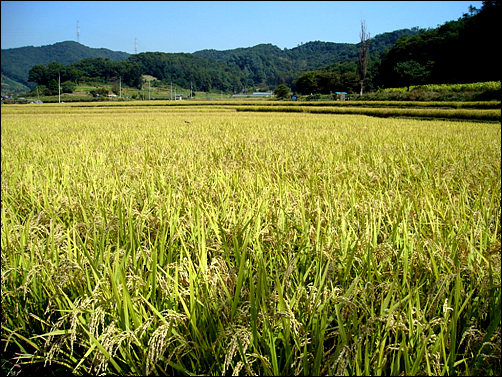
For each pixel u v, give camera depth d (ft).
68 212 13.48
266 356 6.94
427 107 141.08
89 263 8.71
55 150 33.88
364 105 162.20
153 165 24.86
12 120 94.58
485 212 12.95
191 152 31.07
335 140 41.45
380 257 9.45
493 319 6.86
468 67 209.56
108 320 8.00
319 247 9.93
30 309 8.98
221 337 6.81
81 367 7.78
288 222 12.08
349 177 20.31
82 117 112.47
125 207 13.87
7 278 9.17
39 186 17.94
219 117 106.63
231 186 18.24
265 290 7.83
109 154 31.58
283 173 20.66
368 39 258.57
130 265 9.30
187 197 15.52
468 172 21.67
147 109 161.27
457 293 6.93
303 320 7.66
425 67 244.63
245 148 33.06
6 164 25.99
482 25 193.67
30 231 11.24
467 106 129.80
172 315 6.91
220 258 8.93
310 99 301.43
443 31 262.06
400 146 34.78
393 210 13.30
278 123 76.48
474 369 6.70
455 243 9.79
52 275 8.84
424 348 6.45
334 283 8.84
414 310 7.72
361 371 6.83
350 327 7.18
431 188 17.20
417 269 9.20
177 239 11.24
